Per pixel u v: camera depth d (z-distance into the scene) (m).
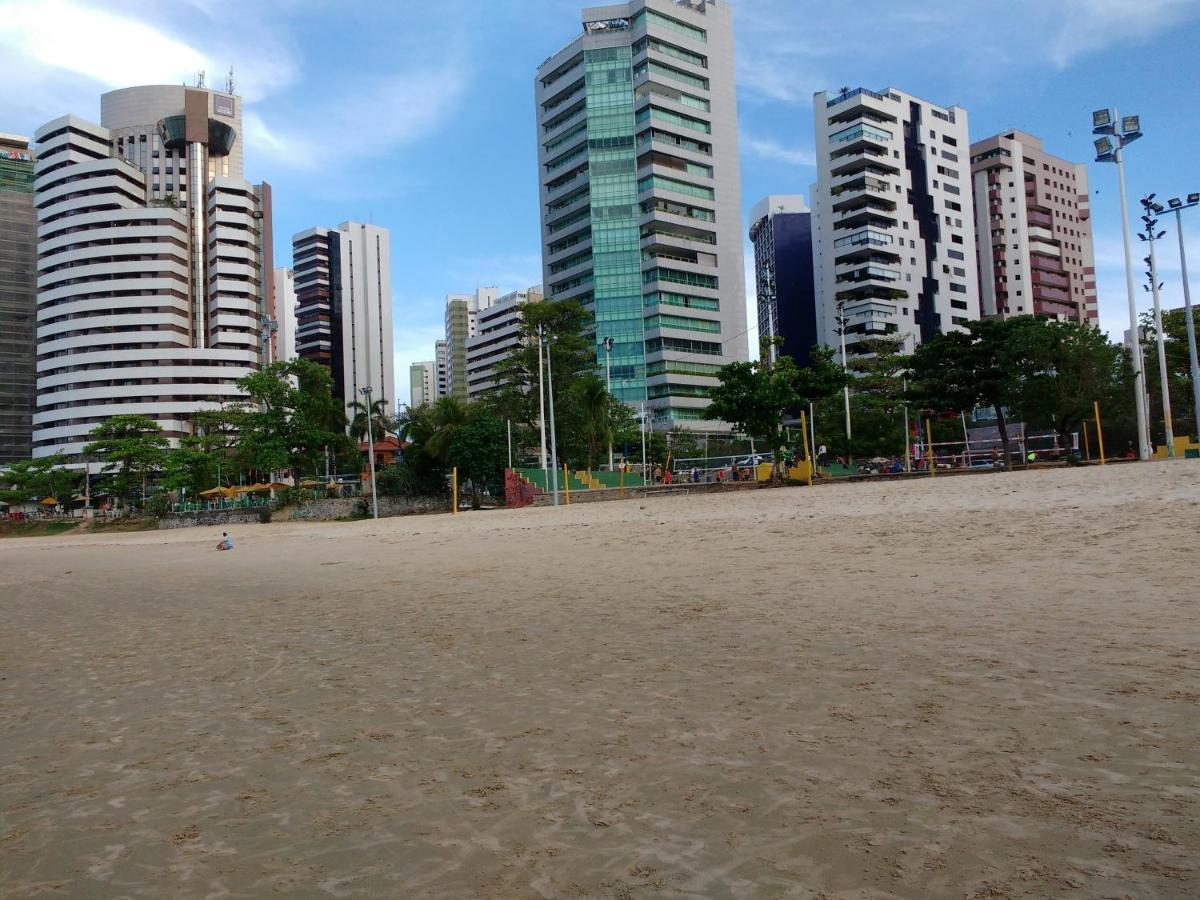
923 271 112.62
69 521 79.06
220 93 131.88
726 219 113.88
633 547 18.16
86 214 118.44
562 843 3.79
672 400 105.56
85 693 7.64
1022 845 3.47
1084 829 3.56
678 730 5.33
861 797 4.06
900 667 6.51
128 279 117.81
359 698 6.78
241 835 4.12
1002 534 14.09
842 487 29.77
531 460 66.31
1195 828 3.50
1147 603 8.21
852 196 109.56
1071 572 10.41
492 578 14.62
